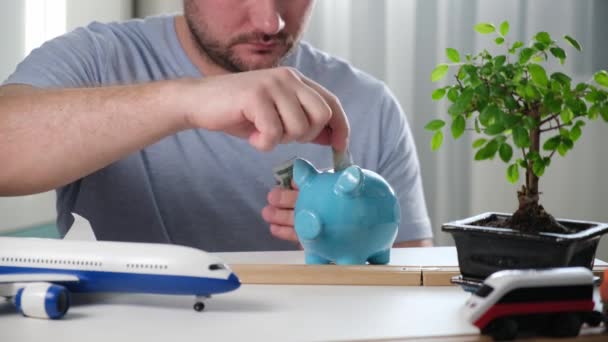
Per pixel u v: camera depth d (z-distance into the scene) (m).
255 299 0.69
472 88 0.68
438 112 2.27
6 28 1.56
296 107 0.74
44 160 0.87
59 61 1.19
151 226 1.26
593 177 2.28
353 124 1.39
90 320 0.61
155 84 0.86
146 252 0.67
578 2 2.21
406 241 1.33
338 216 0.79
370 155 1.39
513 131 0.67
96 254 0.67
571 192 2.29
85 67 1.24
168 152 1.28
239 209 1.30
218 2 1.15
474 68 0.69
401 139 1.41
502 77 0.68
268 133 0.73
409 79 2.27
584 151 2.27
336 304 0.67
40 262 0.68
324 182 0.81
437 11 2.24
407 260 0.88
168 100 0.83
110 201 1.25
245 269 0.76
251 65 1.16
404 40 2.26
